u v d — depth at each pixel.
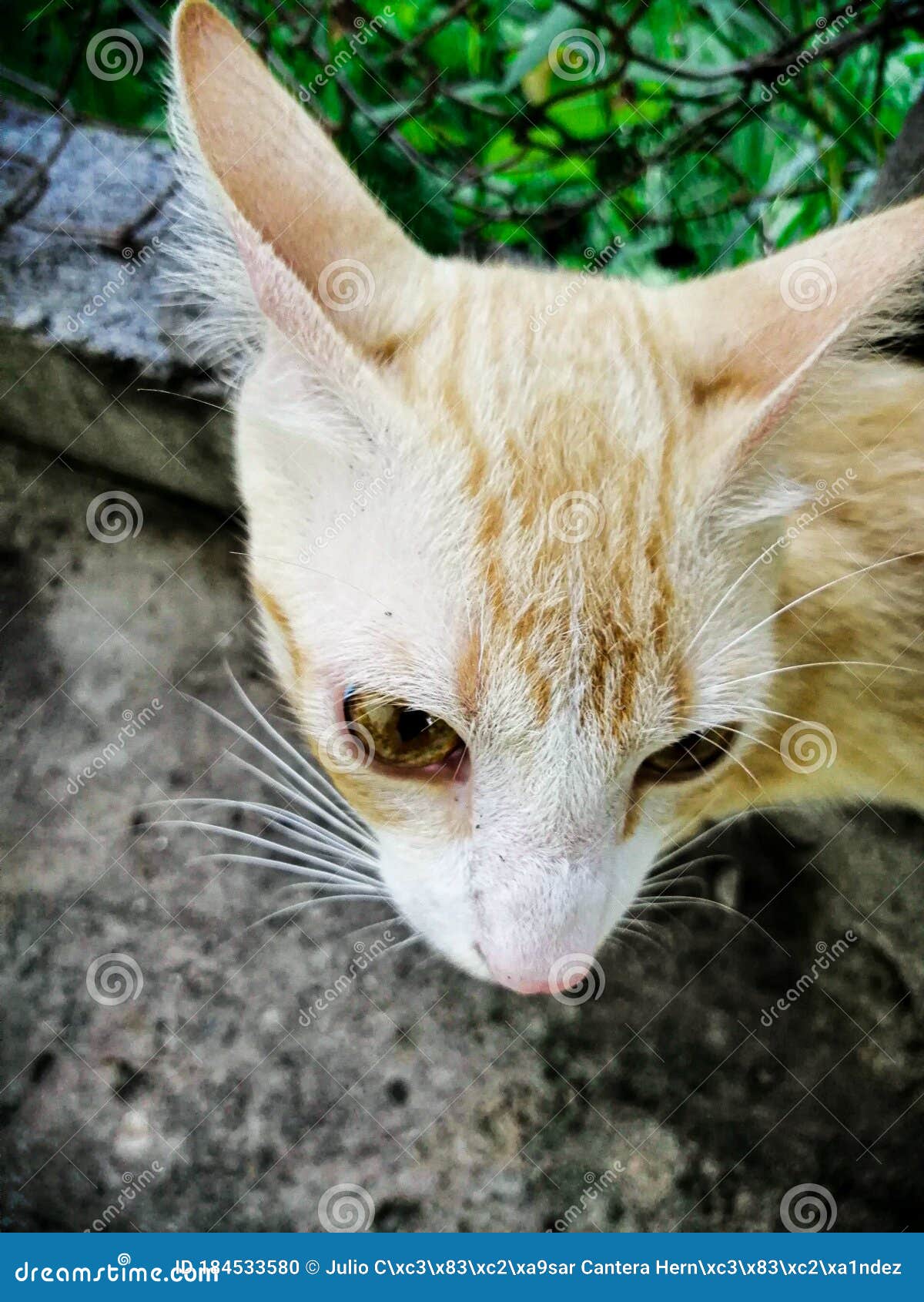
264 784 0.25
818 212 0.27
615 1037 0.24
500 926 0.19
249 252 0.17
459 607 0.18
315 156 0.18
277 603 0.20
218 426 0.25
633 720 0.18
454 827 0.19
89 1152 0.23
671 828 0.21
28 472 0.27
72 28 0.27
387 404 0.18
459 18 0.27
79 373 0.25
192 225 0.19
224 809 0.25
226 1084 0.23
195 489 0.27
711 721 0.19
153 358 0.25
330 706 0.19
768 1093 0.24
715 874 0.25
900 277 0.18
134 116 0.29
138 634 0.26
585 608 0.18
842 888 0.25
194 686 0.26
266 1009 0.24
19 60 0.28
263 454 0.20
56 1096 0.23
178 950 0.24
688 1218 0.23
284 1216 0.22
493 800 0.19
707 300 0.20
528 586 0.18
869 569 0.22
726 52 0.27
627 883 0.20
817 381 0.18
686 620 0.18
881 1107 0.24
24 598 0.26
